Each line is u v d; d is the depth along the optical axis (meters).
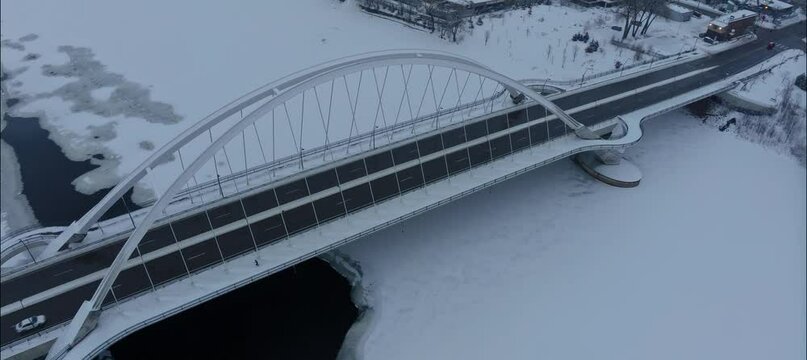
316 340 43.25
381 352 42.22
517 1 106.69
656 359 42.31
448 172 49.62
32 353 33.81
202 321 44.72
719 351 43.25
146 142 65.44
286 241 41.66
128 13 102.50
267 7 106.31
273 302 46.78
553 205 57.72
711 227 55.53
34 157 62.94
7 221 53.66
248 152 61.91
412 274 48.81
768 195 60.66
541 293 47.41
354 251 51.12
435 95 75.31
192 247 40.12
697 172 63.84
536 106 60.28
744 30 91.81
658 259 51.34
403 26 97.06
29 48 88.94
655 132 71.38
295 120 68.38
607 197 59.16
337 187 46.25
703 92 69.19
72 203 56.00
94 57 85.69
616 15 104.69
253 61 83.94
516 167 51.34
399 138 53.25
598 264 50.56
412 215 45.66
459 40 90.12
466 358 41.91
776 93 76.75
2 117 70.56
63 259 39.16
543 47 89.62
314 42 90.56
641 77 72.88
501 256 51.03
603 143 55.72
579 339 43.56
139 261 38.75
